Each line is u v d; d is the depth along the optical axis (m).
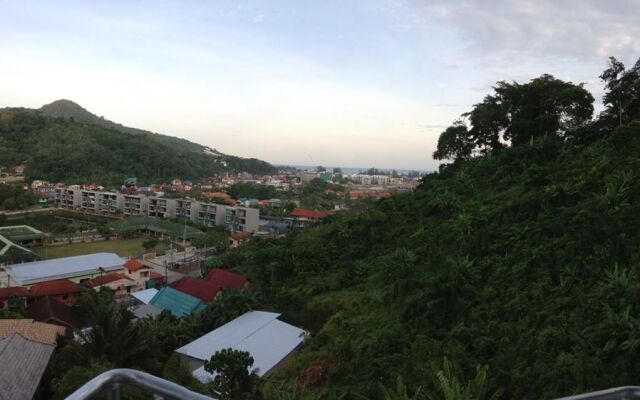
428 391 13.52
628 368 13.30
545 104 38.84
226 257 48.75
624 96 34.12
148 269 48.00
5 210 89.69
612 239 19.84
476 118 44.31
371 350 21.30
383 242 35.50
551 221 23.69
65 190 100.06
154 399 2.33
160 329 27.09
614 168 25.81
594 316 16.28
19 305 33.97
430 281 24.05
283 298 32.84
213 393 17.53
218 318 29.91
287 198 124.12
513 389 15.00
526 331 17.91
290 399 16.94
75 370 14.95
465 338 19.09
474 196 33.69
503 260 23.64
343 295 30.17
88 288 41.09
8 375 16.28
